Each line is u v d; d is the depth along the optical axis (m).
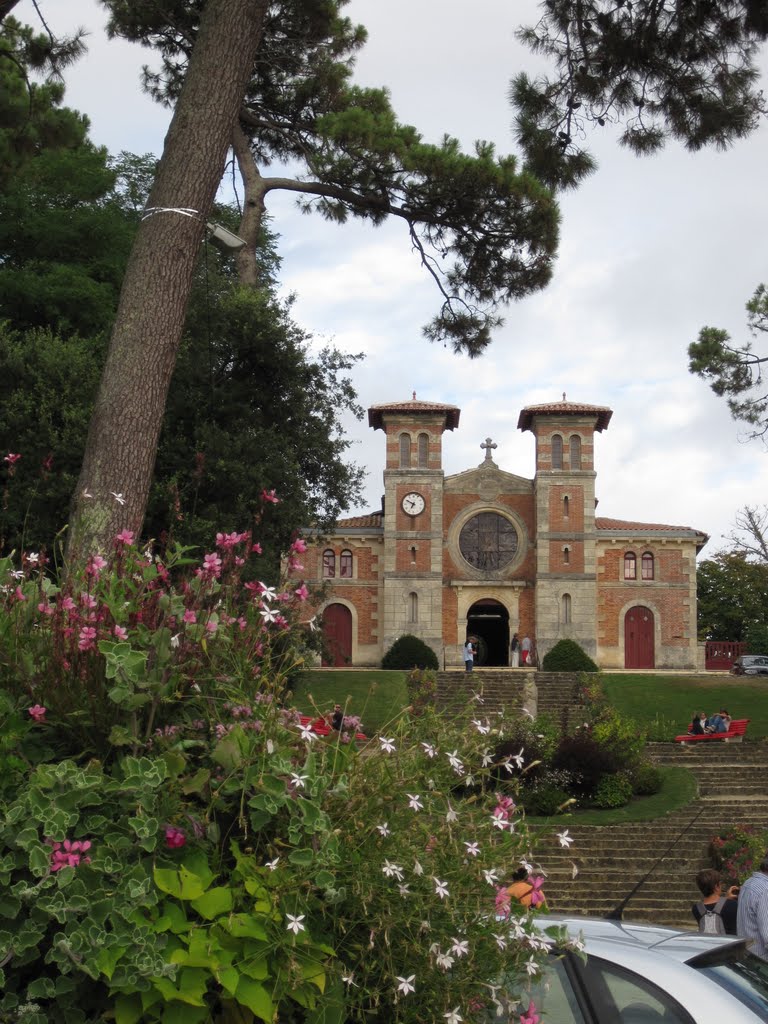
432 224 19.06
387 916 4.19
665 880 20.09
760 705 36.09
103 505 8.38
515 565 48.34
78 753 4.50
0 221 30.17
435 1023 4.20
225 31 9.66
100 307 28.61
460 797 5.20
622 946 4.94
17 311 28.55
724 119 13.52
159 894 3.97
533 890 4.65
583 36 13.73
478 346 19.44
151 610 5.02
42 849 3.83
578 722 29.25
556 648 44.72
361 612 47.69
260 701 4.85
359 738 5.23
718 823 23.27
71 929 3.78
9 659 4.51
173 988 3.80
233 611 5.34
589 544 47.25
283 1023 4.16
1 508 17.86
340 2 20.91
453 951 4.26
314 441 21.75
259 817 4.24
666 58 13.55
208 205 9.48
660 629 47.94
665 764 28.72
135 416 8.79
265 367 21.48
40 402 19.38
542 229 18.06
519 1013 4.62
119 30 20.45
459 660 47.38
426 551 47.53
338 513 22.62
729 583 62.81
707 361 27.05
